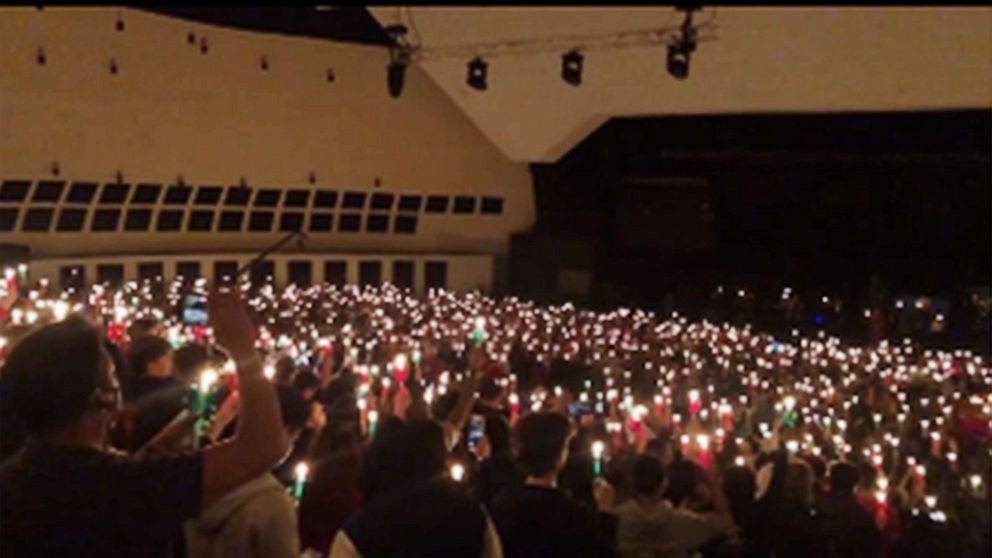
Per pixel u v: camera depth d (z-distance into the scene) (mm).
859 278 25312
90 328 2516
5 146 22422
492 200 30484
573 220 29266
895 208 24219
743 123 24844
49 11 21875
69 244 24266
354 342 13992
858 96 19203
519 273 29984
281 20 22766
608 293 28875
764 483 5848
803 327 25125
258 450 2455
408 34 19188
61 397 2391
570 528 3723
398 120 27875
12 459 2480
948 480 9008
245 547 3164
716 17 18016
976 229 23359
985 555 5980
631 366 14266
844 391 13781
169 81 24141
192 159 25328
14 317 9602
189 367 5152
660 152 26578
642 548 4480
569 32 17953
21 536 2318
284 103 26031
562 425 3865
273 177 26797
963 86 17953
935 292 24250
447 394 6750
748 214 26359
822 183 24844
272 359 9891
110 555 2326
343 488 3992
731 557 4676
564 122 24188
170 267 25516
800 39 18266
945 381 14812
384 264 28984
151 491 2357
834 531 5266
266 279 24297
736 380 14078
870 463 7598
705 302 27828
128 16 22984
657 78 20766
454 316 18844
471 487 5207
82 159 23625
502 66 22203
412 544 3137
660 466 4570
